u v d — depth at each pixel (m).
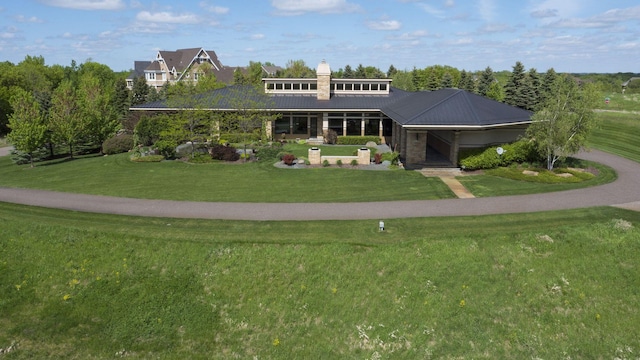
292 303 15.76
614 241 18.22
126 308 15.80
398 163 32.59
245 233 19.08
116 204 23.56
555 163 30.97
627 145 40.09
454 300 15.63
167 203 23.56
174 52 105.69
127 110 68.88
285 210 22.06
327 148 40.69
